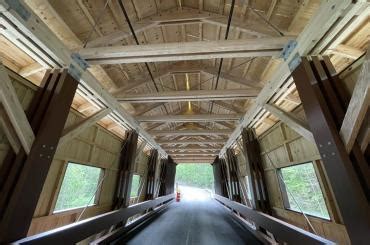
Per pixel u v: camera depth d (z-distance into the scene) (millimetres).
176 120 4879
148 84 4965
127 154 4750
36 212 2484
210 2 3158
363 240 1317
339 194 1528
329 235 2408
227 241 3812
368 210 1308
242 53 2350
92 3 2729
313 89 1843
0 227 1501
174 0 3314
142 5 3139
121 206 4395
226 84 4988
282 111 2770
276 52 2326
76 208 3303
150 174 7438
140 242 3740
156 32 3750
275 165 3801
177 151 9680
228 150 7242
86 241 3449
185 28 3832
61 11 2580
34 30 1753
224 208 8031
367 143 1487
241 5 2945
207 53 2359
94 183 3939
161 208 8273
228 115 4777
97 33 3121
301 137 2971
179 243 3688
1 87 1528
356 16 1597
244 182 6242
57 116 2037
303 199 3146
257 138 4586
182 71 4453
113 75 4035
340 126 1665
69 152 3055
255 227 4059
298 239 2178
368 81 1312
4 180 1660
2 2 1475
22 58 2592
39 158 1802
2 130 1736
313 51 1979
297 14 2637
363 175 1443
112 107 3492
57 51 2047
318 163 2621
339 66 3152
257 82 3984
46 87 2150
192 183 30922
